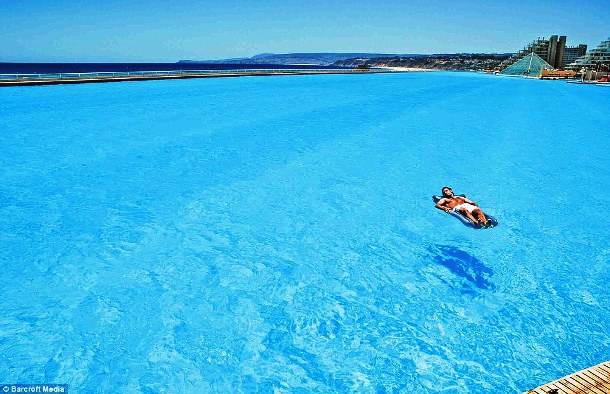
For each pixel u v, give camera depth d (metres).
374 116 21.47
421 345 4.78
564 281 6.24
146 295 5.57
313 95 30.55
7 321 4.91
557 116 23.22
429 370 4.41
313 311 5.38
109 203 8.71
